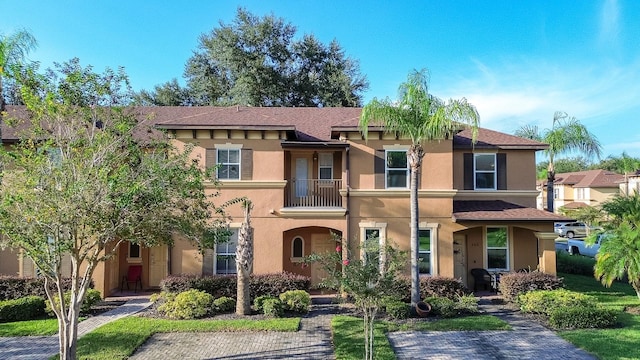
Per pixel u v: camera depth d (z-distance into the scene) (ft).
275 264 59.93
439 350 37.55
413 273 50.21
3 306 45.57
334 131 61.36
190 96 136.36
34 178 26.84
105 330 41.83
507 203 66.08
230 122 59.93
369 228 60.85
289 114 77.20
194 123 59.06
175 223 31.78
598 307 46.96
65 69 31.27
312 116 76.43
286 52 134.41
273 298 50.65
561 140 81.00
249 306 49.24
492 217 59.52
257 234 60.29
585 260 82.07
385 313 49.42
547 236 59.67
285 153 65.16
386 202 61.21
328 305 54.24
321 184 65.05
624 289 65.21
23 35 44.45
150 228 31.04
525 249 65.77
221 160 60.80
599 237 56.24
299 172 65.82
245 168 60.70
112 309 52.06
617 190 183.42
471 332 42.93
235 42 130.31
